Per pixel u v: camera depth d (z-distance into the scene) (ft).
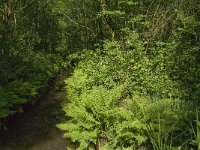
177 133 28.55
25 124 36.19
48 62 48.85
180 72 36.68
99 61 42.65
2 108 34.99
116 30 47.62
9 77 41.65
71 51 52.49
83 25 50.70
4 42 48.80
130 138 29.09
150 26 43.34
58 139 33.40
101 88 35.94
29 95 39.45
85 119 31.91
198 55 38.65
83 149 30.17
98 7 48.44
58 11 51.44
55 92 44.01
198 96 33.04
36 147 32.48
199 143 25.25
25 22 52.95
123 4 44.93
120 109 31.63
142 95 35.40
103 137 31.01
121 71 39.34
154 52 40.04
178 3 41.34
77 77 40.11
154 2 44.06
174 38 40.37
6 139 33.63
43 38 54.08
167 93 34.01
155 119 28.55
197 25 38.58
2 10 48.96
